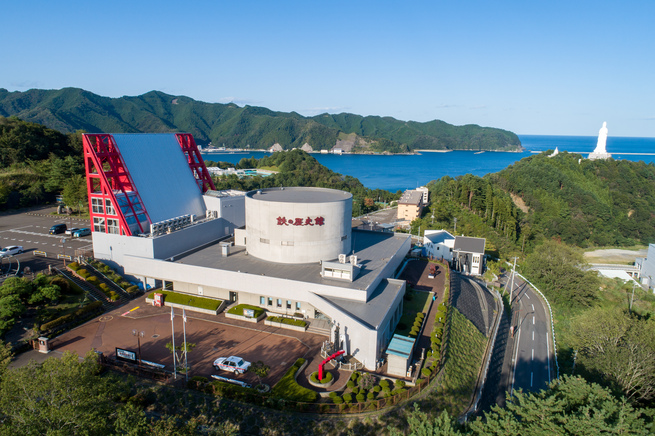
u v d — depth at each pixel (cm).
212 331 5716
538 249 11375
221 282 6341
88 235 9594
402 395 4331
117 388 3712
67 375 3266
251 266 6612
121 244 7281
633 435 2997
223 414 4119
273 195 7756
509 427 3203
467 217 15750
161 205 8181
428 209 17388
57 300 6141
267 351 5206
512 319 8338
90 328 5709
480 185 17700
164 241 7275
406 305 6806
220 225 9081
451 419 3706
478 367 5775
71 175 13575
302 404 4066
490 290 9300
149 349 5194
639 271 12544
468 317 7125
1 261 7344
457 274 9762
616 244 17725
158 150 8725
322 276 6138
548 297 9700
